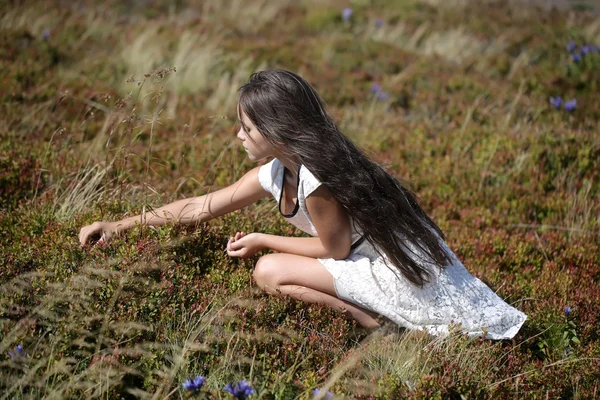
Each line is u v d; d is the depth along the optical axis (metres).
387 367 2.94
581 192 5.26
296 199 3.30
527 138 6.10
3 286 3.08
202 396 2.59
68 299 2.98
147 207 3.78
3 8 9.39
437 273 3.22
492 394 2.81
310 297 3.26
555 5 14.70
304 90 3.03
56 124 5.80
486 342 3.16
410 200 3.35
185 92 7.36
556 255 4.49
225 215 3.95
